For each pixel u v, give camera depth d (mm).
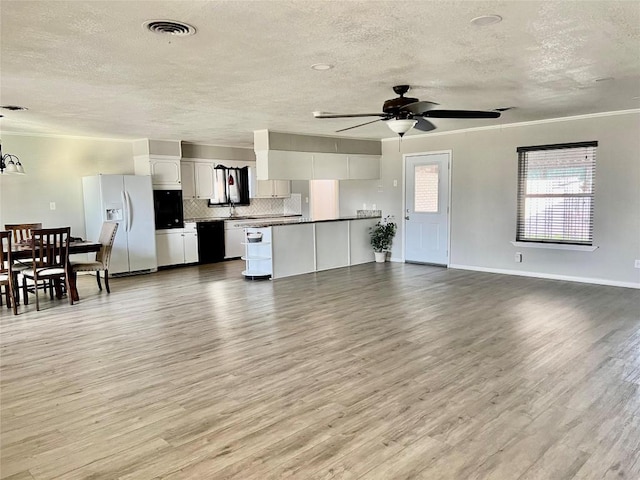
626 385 3092
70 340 4258
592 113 5926
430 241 7996
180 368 3555
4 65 3316
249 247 7145
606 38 2926
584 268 6309
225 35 2762
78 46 2918
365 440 2492
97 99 4504
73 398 3078
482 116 3893
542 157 6539
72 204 7375
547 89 4402
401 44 2996
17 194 6809
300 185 10406
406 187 8219
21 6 2293
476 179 7266
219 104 4852
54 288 6398
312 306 5328
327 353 3807
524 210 6801
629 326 4344
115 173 7836
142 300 5777
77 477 2221
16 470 2289
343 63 3410
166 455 2391
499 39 2922
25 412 2895
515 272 6980
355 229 8188
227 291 6227
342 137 7836
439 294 5801
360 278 6941
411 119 4055
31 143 6895
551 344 3902
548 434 2510
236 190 9398
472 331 4289
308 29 2689
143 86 3998
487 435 2514
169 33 2709
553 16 2551
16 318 5004
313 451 2396
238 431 2617
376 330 4383
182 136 7520
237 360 3695
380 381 3242
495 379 3227
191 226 8477
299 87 4145
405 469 2225
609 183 5965
